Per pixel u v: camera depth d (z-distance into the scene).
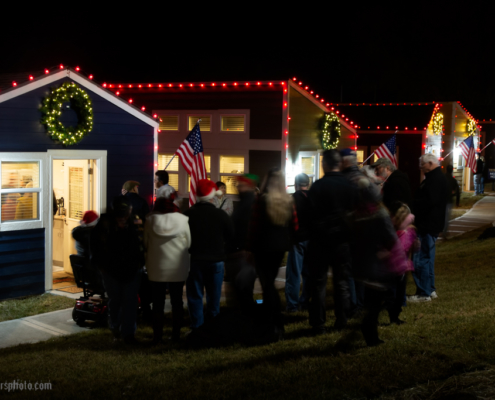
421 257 7.23
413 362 4.46
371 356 4.64
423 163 7.03
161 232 6.11
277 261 5.82
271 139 14.92
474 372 4.21
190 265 6.40
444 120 29.12
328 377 4.20
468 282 8.64
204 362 5.11
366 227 4.83
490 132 33.97
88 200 11.10
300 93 15.66
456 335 5.14
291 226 5.89
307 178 7.09
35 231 9.96
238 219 6.69
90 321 8.47
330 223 5.49
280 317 5.91
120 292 6.54
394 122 27.16
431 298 7.34
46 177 10.05
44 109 9.84
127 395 4.25
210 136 15.66
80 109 10.34
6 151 9.43
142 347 6.29
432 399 3.81
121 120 11.25
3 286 9.56
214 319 6.00
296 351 5.08
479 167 28.41
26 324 8.37
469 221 19.44
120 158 11.28
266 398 3.89
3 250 9.53
